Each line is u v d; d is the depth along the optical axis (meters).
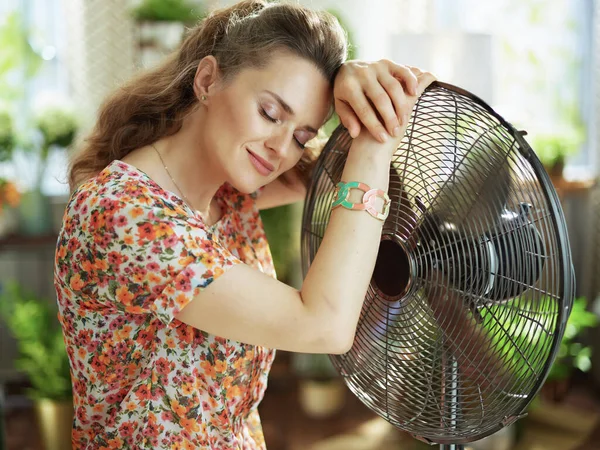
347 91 1.25
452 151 1.26
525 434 3.49
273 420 3.95
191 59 1.34
